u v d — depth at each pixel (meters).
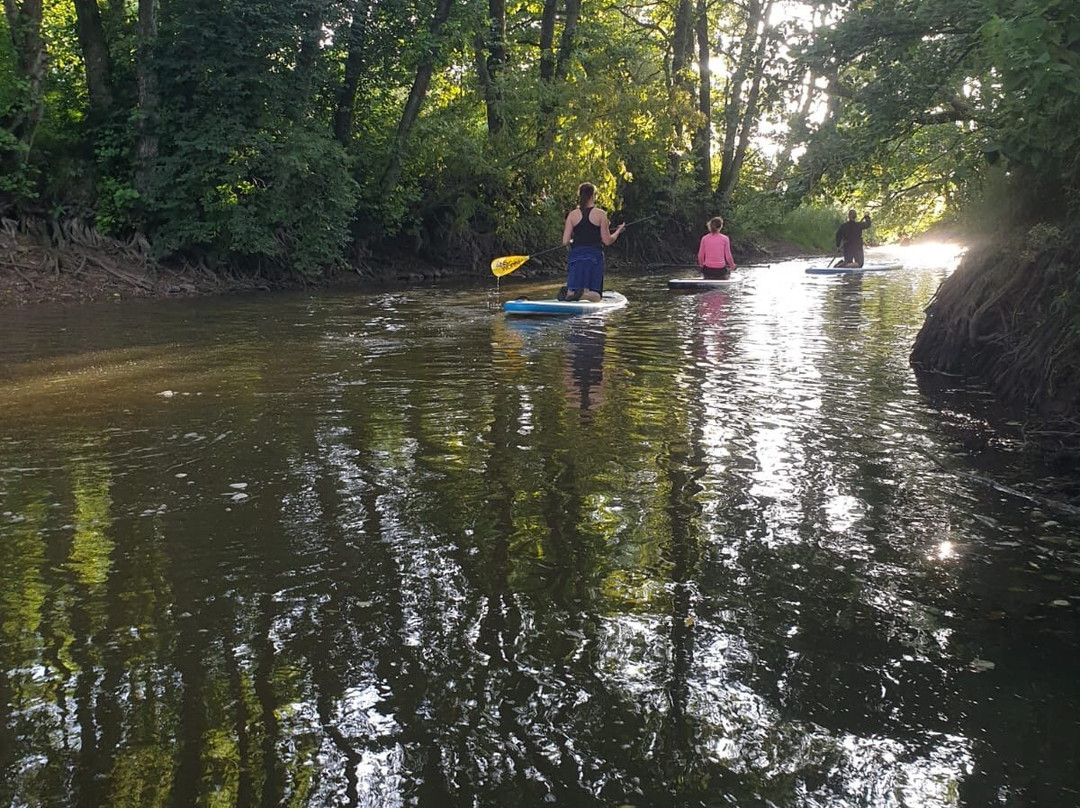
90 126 17.20
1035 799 2.30
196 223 16.75
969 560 3.81
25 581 3.52
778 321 11.91
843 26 7.27
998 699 2.76
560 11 27.56
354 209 19.11
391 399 6.76
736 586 3.53
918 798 2.30
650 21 35.34
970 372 7.94
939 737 2.56
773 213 8.87
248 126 16.92
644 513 4.32
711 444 5.54
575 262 13.34
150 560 3.72
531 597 3.41
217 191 16.78
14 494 4.55
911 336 10.42
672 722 2.62
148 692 2.74
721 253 18.73
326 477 4.81
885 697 2.76
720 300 15.04
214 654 2.97
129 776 2.36
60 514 4.25
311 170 17.77
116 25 17.69
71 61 18.03
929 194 9.91
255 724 2.58
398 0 19.17
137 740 2.50
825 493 4.64
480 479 4.80
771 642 3.10
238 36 16.27
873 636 3.14
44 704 2.68
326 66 18.34
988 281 8.08
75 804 2.25
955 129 8.28
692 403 6.68
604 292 15.67
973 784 2.36
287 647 3.02
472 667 2.90
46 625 3.17
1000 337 7.61
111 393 6.94
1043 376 6.59
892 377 7.83
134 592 3.43
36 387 7.18
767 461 5.19
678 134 28.30
